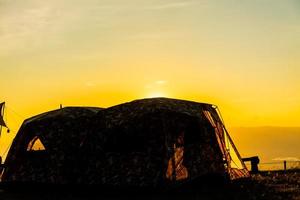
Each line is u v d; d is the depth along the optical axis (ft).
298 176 85.05
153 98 77.46
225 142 79.56
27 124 80.84
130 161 70.03
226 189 69.21
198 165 71.00
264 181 77.51
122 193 69.26
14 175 77.05
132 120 72.43
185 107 75.25
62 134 78.07
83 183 72.13
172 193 67.10
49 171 75.36
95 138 74.28
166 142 69.31
